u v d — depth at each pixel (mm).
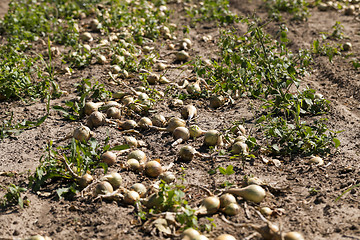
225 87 4273
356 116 4055
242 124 3959
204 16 6375
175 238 3172
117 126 3963
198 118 4051
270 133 3705
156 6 7102
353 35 5578
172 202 3262
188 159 3656
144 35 5504
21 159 3709
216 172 3562
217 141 3764
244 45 4719
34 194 3451
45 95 4352
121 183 3457
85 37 5359
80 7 6805
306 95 4008
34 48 5234
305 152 3674
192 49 5172
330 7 6965
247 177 3496
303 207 3342
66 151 3729
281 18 6227
